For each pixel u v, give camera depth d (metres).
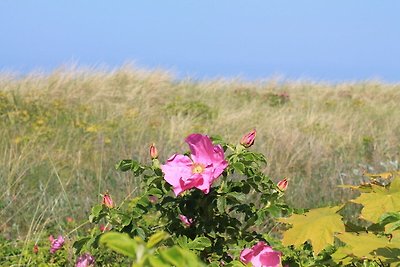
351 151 9.46
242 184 2.64
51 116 11.93
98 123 11.45
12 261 4.72
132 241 0.95
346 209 6.17
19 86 14.03
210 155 2.50
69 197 6.48
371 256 2.12
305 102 17.06
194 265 0.93
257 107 14.86
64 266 4.39
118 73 16.39
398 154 9.02
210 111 13.47
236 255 2.78
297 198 6.59
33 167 7.45
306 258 3.31
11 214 5.96
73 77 15.32
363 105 17.09
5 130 9.85
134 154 8.35
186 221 2.78
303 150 8.66
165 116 12.78
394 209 2.20
